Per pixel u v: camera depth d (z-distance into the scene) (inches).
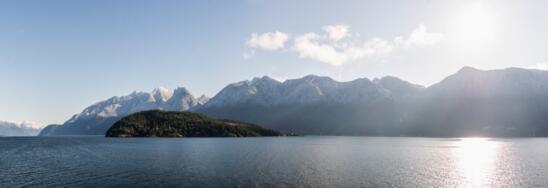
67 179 3191.4
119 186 2886.3
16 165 4244.6
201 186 2906.0
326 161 4813.0
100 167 4025.6
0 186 2874.0
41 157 5339.6
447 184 3159.5
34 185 2915.8
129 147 7844.5
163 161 4677.7
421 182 3218.5
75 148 7603.4
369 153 6432.1
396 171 3855.8
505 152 6958.7
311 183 3073.3
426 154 6333.7
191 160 4822.8
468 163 4771.2
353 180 3235.7
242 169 3892.7
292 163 4522.6
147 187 2851.9
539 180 3348.9
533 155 6171.3
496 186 3080.7
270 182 3095.5
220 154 5861.2
